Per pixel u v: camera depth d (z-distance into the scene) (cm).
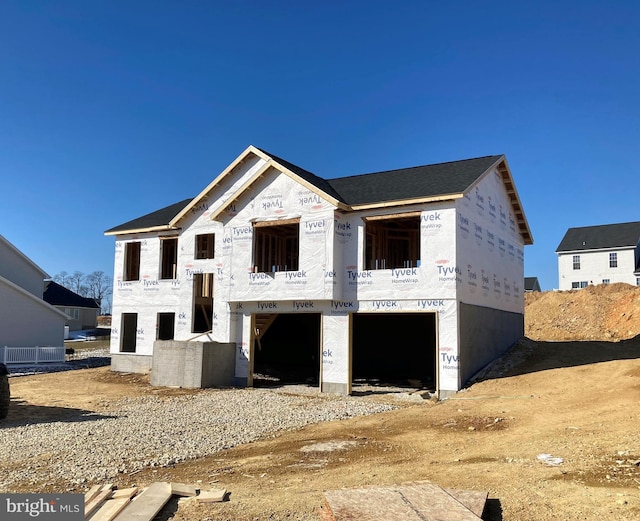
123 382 2150
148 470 875
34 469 878
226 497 698
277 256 2294
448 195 1673
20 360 2709
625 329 2995
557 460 784
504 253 2202
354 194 1986
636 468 709
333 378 1844
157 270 2458
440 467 812
